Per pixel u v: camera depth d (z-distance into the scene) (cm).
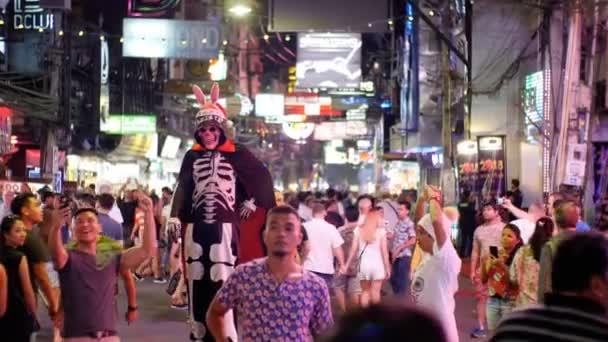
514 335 452
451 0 3725
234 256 980
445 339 285
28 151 3297
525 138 2956
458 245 3038
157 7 3484
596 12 2298
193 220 977
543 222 1147
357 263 1583
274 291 701
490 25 3098
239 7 4241
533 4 2608
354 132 5744
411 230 1744
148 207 909
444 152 3228
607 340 441
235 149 1003
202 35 3528
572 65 2120
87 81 3894
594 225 2366
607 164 2441
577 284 495
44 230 1298
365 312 285
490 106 3097
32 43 3272
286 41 6188
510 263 1252
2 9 3203
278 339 696
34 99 2922
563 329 445
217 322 726
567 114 2122
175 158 5325
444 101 3244
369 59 5131
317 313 711
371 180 6881
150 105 4725
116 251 912
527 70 2970
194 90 1044
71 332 877
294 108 4966
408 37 4406
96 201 1794
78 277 874
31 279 1048
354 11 3603
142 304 1964
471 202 2967
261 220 1002
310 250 1548
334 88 4103
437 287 1027
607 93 2403
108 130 3978
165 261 2481
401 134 4850
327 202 2103
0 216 1500
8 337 977
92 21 4197
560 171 2125
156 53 3512
